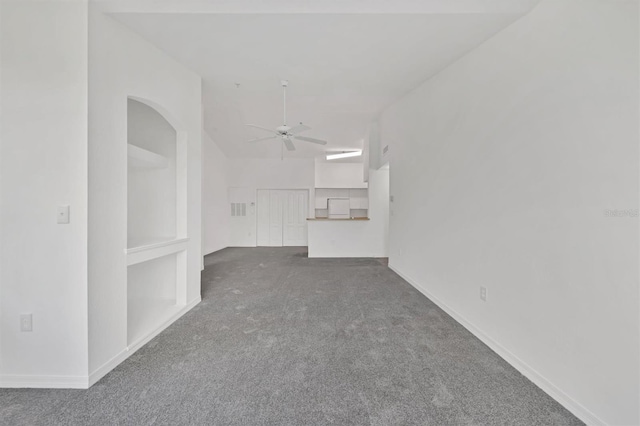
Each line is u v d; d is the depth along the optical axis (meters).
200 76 3.09
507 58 1.97
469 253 2.42
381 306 3.01
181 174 2.85
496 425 1.38
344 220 6.12
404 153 3.96
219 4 1.95
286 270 4.80
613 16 1.28
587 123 1.40
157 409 1.48
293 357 1.98
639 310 1.19
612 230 1.29
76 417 1.42
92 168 1.72
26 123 1.68
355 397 1.57
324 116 5.49
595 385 1.36
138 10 1.86
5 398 1.57
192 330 2.42
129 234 2.96
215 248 7.10
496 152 2.08
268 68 2.92
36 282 1.69
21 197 1.68
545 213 1.65
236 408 1.48
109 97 1.88
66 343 1.69
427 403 1.52
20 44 1.68
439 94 2.97
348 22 2.11
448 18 1.97
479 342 2.21
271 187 7.96
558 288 1.56
